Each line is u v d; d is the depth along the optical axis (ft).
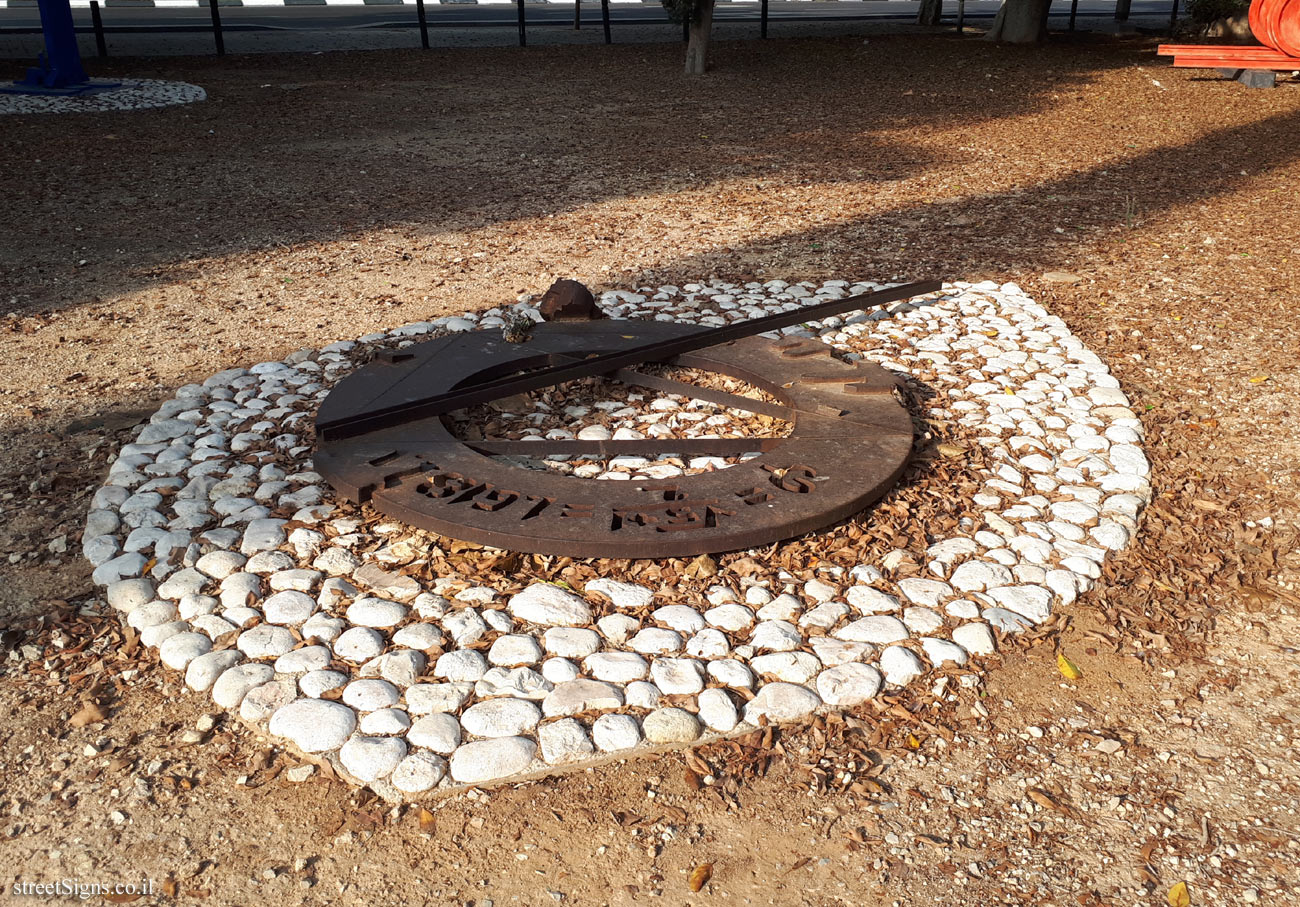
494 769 9.46
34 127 41.98
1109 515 13.79
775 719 10.16
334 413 15.05
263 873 8.63
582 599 11.65
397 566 12.31
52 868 8.66
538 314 21.04
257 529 12.96
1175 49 51.08
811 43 72.18
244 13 92.27
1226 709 10.63
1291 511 14.21
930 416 16.71
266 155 38.11
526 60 64.39
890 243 27.25
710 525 12.29
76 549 13.00
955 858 8.86
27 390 17.99
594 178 35.04
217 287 23.72
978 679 10.85
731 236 27.94
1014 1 70.79
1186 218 29.01
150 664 10.95
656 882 8.58
